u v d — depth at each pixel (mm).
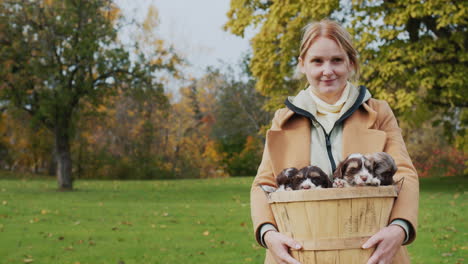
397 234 1904
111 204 13484
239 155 37031
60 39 19266
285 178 2066
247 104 37469
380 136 2207
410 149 27406
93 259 7008
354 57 2316
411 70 14984
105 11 20859
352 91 2314
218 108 39031
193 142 39812
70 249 7617
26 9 18453
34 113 20375
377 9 14664
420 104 15836
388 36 14664
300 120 2340
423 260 6648
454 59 14875
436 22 14125
